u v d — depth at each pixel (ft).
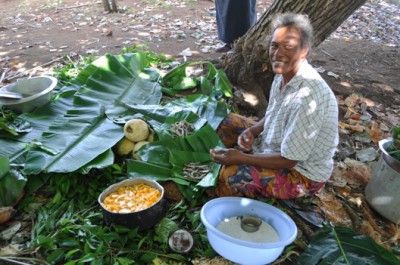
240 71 11.21
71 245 6.09
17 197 6.97
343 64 14.51
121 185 6.95
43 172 7.34
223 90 10.63
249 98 11.05
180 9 22.48
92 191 7.39
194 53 14.48
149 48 15.15
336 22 9.98
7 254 6.06
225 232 6.18
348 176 8.60
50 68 13.08
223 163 6.72
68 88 9.93
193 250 6.25
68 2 25.55
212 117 8.96
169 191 7.32
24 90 9.97
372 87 12.60
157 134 8.36
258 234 6.16
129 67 10.77
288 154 6.08
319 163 6.64
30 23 20.33
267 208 6.47
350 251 6.00
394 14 23.90
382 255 5.87
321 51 15.85
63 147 7.64
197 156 7.75
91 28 18.75
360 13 23.03
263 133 7.36
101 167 7.23
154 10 22.31
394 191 7.10
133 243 6.31
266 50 9.70
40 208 7.06
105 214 6.33
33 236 6.39
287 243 5.41
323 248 6.11
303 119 5.87
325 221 6.91
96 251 5.83
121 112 9.10
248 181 6.85
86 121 8.51
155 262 5.99
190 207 7.16
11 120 8.95
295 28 5.71
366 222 7.34
